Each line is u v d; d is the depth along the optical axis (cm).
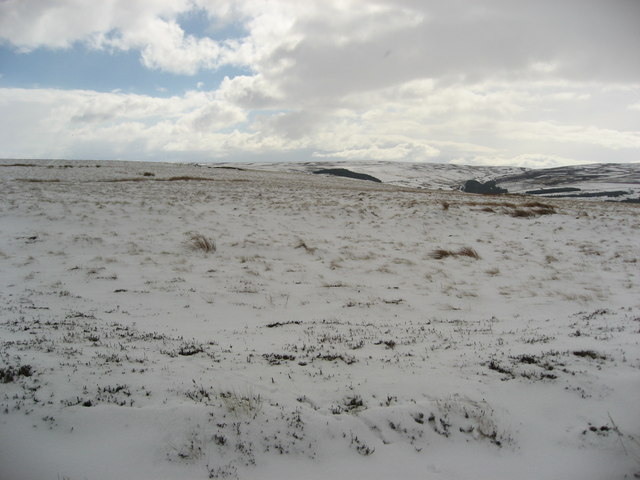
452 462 430
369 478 401
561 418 496
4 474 353
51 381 501
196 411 456
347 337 800
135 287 1093
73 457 384
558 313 993
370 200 2623
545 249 1639
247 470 395
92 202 2062
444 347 740
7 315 805
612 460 434
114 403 470
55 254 1334
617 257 1503
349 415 484
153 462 390
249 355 681
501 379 581
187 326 861
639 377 560
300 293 1125
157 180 3631
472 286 1220
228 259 1395
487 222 2077
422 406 504
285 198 2609
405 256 1512
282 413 475
